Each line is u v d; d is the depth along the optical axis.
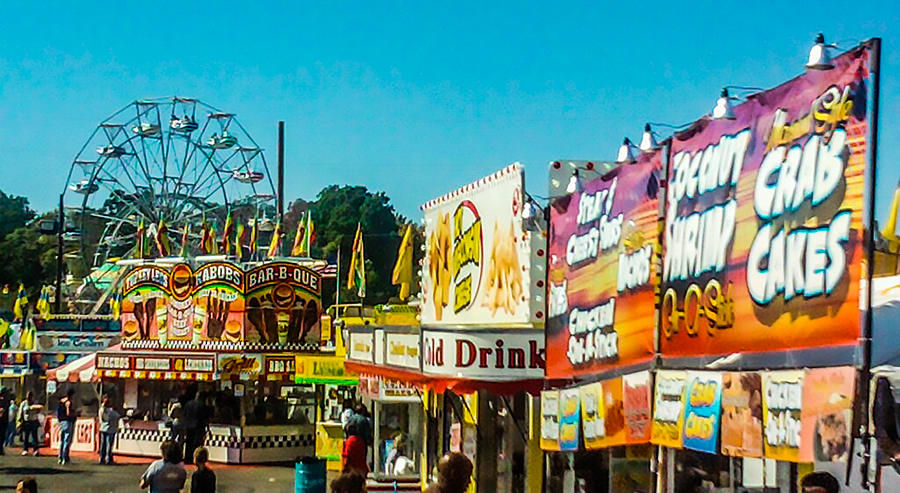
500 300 16.28
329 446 27.55
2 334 43.06
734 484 10.69
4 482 25.36
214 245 36.06
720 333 8.60
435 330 15.82
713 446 8.23
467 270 18.27
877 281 8.74
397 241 84.69
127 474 27.05
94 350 39.94
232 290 30.75
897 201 8.75
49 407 39.78
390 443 23.36
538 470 15.61
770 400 7.54
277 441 29.92
